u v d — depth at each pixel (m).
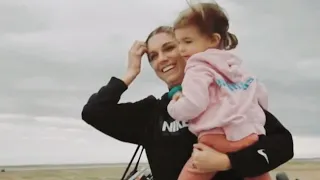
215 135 1.49
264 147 1.48
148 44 1.80
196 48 1.59
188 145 1.60
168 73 1.72
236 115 1.48
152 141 1.70
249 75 1.62
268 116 1.60
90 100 1.85
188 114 1.50
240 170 1.46
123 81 1.83
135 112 1.80
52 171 11.75
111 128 1.80
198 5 1.60
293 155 1.55
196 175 1.50
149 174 1.96
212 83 1.53
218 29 1.59
